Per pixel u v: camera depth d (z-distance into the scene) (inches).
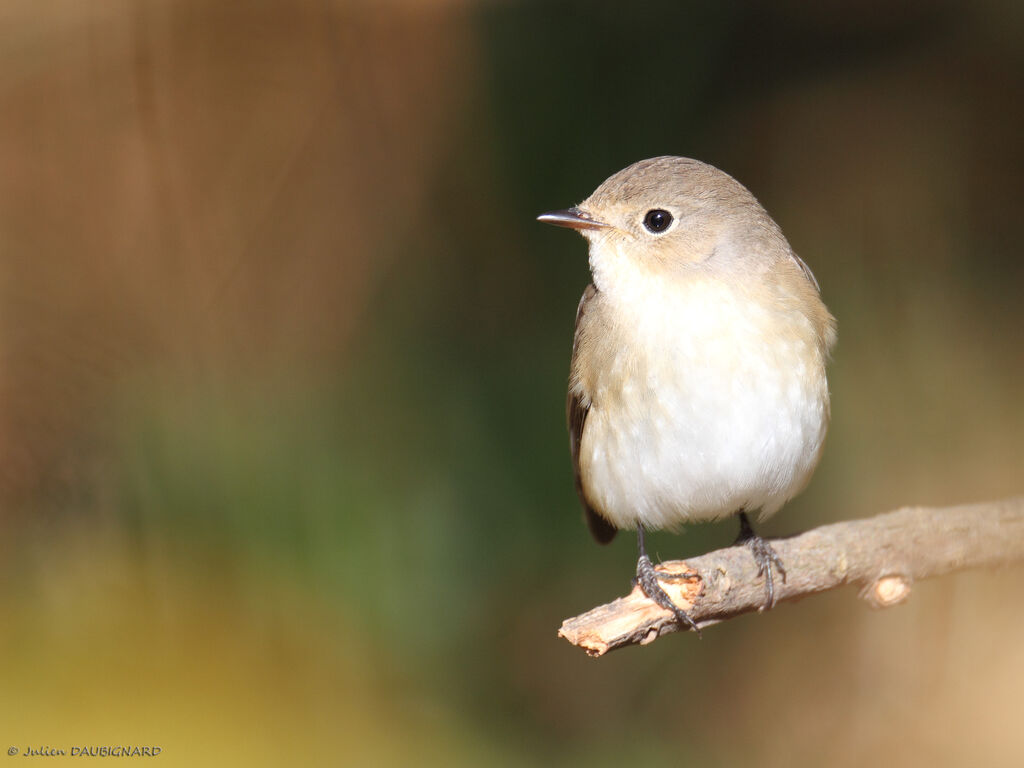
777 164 380.2
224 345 347.6
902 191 373.4
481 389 343.3
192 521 316.8
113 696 296.0
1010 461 340.2
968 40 389.7
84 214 346.9
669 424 277.7
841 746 339.3
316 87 367.2
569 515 333.1
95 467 320.2
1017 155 375.2
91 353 335.0
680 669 346.6
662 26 381.1
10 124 348.8
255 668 303.9
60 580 310.3
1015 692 337.1
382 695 311.0
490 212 369.4
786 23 390.9
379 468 329.4
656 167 286.5
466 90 375.6
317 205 362.9
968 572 342.3
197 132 358.3
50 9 356.8
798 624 353.7
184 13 359.9
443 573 319.3
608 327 286.5
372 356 352.2
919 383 350.0
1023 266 361.4
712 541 350.3
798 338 276.4
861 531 278.2
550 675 330.0
